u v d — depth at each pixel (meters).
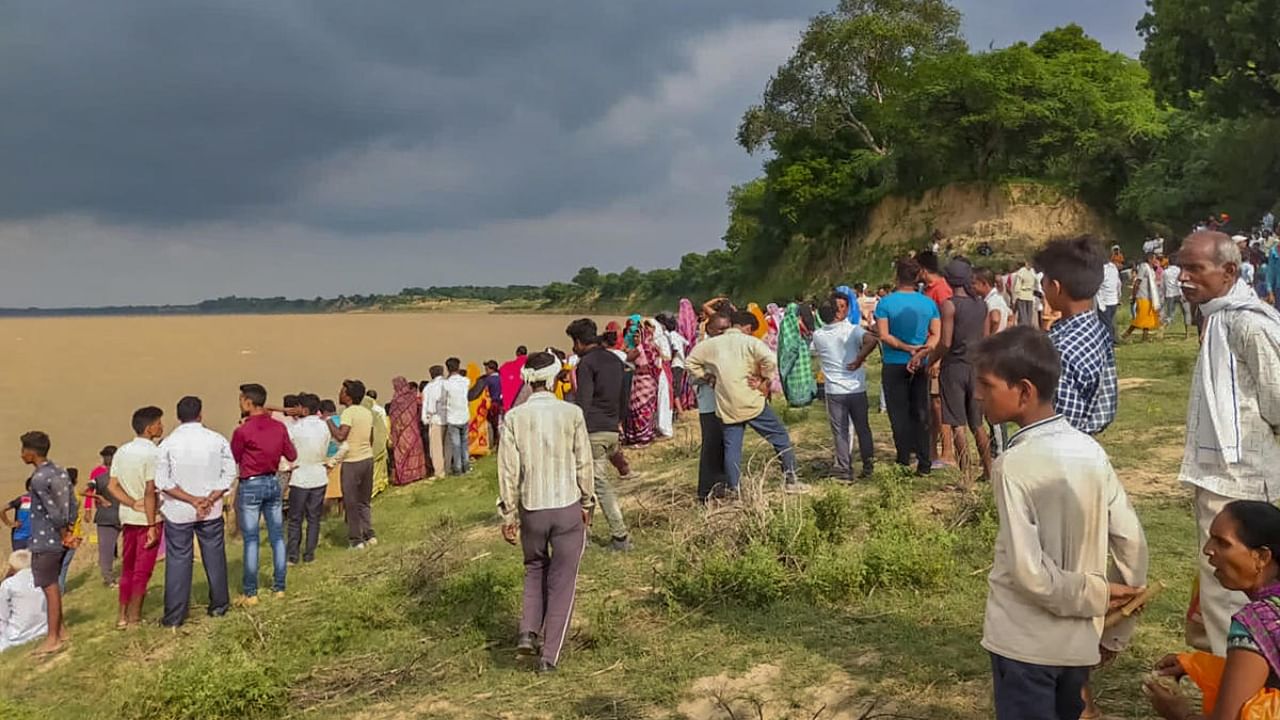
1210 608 3.75
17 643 9.60
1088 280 4.29
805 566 6.82
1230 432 3.85
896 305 9.03
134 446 9.41
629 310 127.38
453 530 9.62
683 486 10.26
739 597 6.61
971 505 7.71
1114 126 47.09
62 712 6.98
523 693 5.65
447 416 16.41
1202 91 39.22
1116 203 47.09
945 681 5.01
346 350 55.28
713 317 9.02
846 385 9.40
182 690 6.27
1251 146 36.50
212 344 64.44
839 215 57.06
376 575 9.23
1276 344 3.79
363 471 11.74
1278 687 2.74
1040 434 3.20
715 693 5.24
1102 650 3.46
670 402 15.33
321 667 6.73
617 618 6.65
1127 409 11.88
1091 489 3.10
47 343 68.44
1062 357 4.24
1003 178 49.28
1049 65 50.16
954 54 51.31
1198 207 41.16
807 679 5.25
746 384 8.70
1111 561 3.37
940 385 8.70
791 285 60.62
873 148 57.75
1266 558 2.96
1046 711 3.15
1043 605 3.09
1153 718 4.29
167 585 8.87
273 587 9.60
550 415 6.21
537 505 6.14
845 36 56.19
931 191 51.94
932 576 6.46
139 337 76.94
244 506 9.40
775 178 60.34
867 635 5.75
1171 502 7.85
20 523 11.55
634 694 5.39
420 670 6.40
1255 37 33.41
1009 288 18.09
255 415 9.50
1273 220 28.53
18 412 29.39
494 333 76.44
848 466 9.47
